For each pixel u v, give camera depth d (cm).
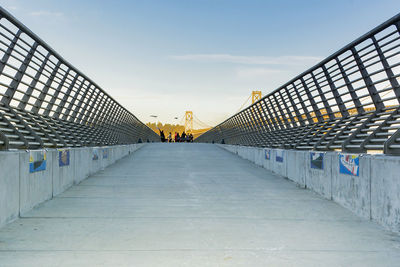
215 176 1133
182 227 494
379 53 729
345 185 648
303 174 916
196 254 376
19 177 550
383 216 506
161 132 4725
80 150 992
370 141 697
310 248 400
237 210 615
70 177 887
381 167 514
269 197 756
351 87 887
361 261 356
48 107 1053
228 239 434
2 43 715
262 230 480
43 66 927
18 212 547
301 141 1095
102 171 1265
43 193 675
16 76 807
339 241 429
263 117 1738
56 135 947
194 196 757
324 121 1088
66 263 344
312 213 597
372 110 834
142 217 555
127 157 1919
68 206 641
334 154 709
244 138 2141
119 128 2072
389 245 413
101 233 457
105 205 652
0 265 337
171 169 1339
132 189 855
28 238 431
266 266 340
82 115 1388
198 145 3136
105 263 345
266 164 1369
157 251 385
